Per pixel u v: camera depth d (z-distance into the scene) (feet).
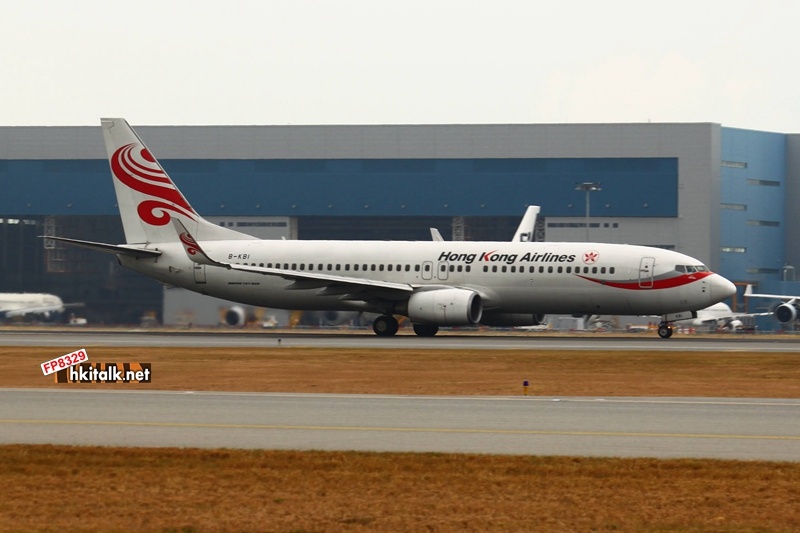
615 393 382.42
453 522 187.62
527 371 472.85
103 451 246.68
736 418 306.76
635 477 222.48
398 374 457.27
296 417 306.14
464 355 561.02
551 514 193.36
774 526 185.57
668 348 618.03
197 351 590.14
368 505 199.41
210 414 311.06
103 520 188.55
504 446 258.78
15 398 349.00
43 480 219.61
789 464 234.58
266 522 187.32
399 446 258.57
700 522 188.24
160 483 216.74
